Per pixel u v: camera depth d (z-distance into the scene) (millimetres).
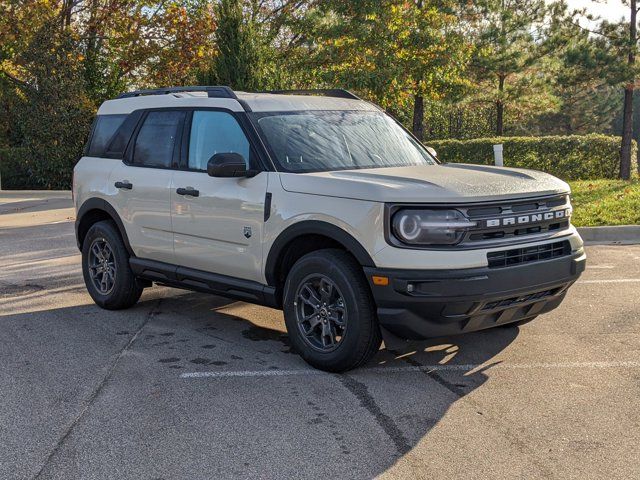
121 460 3920
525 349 5793
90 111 23531
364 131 6238
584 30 25016
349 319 5051
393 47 19375
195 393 4918
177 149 6402
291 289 5395
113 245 7008
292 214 5309
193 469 3805
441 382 5082
